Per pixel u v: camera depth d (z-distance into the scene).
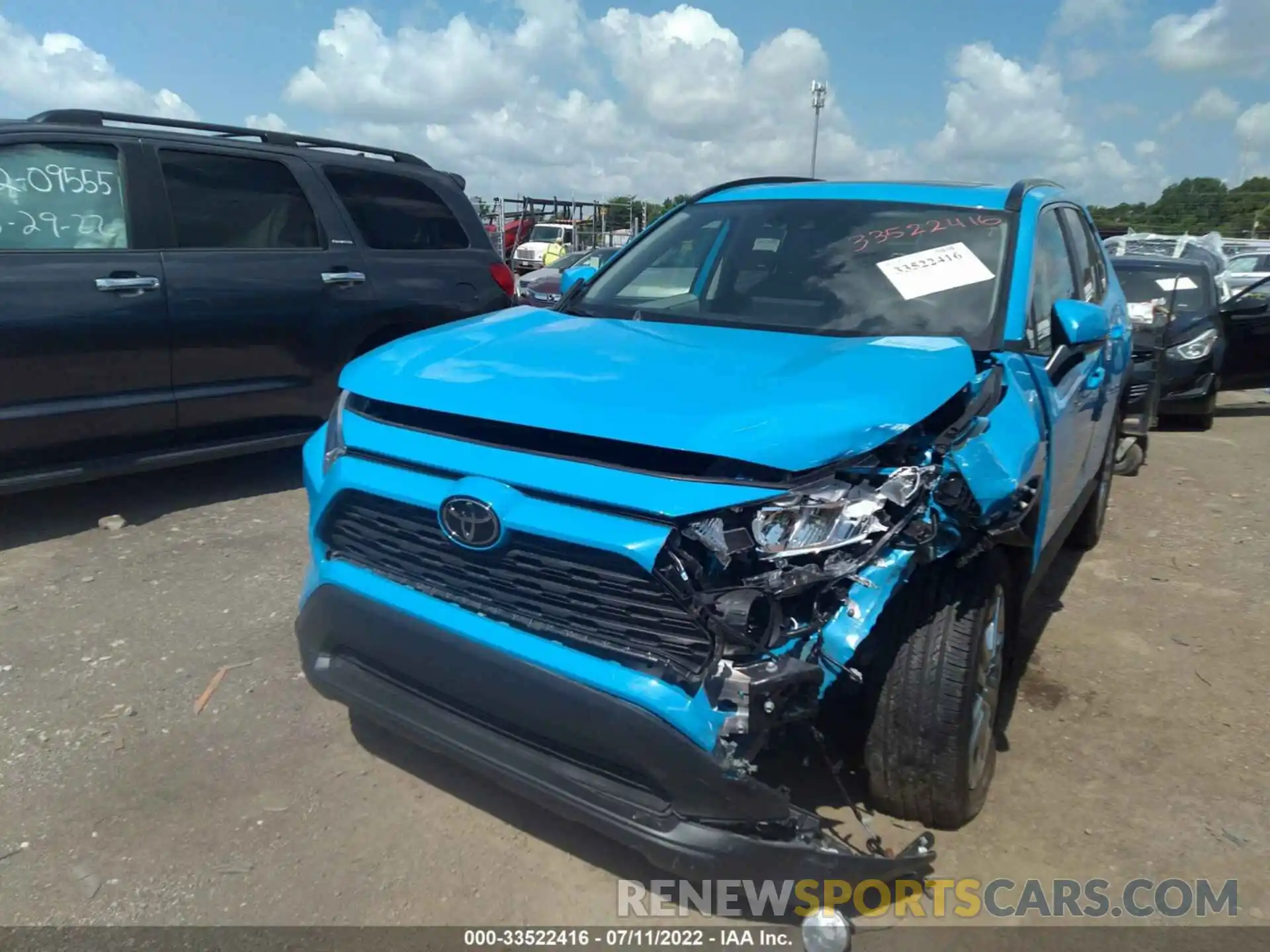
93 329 4.80
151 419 5.11
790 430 2.29
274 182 5.72
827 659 2.25
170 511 5.49
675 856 2.26
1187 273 9.70
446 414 2.62
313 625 2.84
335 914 2.55
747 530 2.20
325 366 5.85
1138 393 6.98
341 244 5.93
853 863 2.35
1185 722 3.62
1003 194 3.91
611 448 2.35
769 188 4.28
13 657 3.79
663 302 3.79
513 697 2.38
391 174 6.41
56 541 4.98
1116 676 3.96
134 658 3.81
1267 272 18.86
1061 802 3.10
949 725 2.60
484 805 3.00
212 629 4.06
